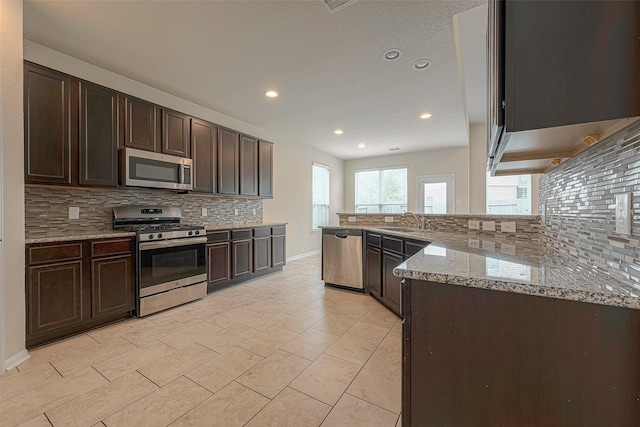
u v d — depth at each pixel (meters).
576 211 1.29
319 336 2.36
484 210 6.18
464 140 5.82
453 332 0.94
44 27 2.23
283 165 5.60
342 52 2.59
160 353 2.08
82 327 2.41
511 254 1.39
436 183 6.72
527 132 0.90
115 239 2.60
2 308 1.85
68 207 2.70
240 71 2.94
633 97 0.74
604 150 1.00
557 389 0.81
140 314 2.74
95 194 2.89
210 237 3.54
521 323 0.85
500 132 0.95
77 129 2.50
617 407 0.75
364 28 2.25
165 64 2.80
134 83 3.15
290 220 5.81
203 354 2.07
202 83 3.22
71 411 1.48
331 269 3.79
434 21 2.17
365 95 3.54
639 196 0.80
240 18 2.13
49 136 2.33
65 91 2.43
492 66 1.14
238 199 4.57
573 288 0.77
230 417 1.45
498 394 0.88
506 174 2.04
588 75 0.77
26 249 2.06
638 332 0.73
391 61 2.74
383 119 4.48
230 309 3.00
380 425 1.40
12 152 1.92
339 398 1.60
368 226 3.84
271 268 4.53
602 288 0.77
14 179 1.94
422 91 3.43
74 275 2.32
